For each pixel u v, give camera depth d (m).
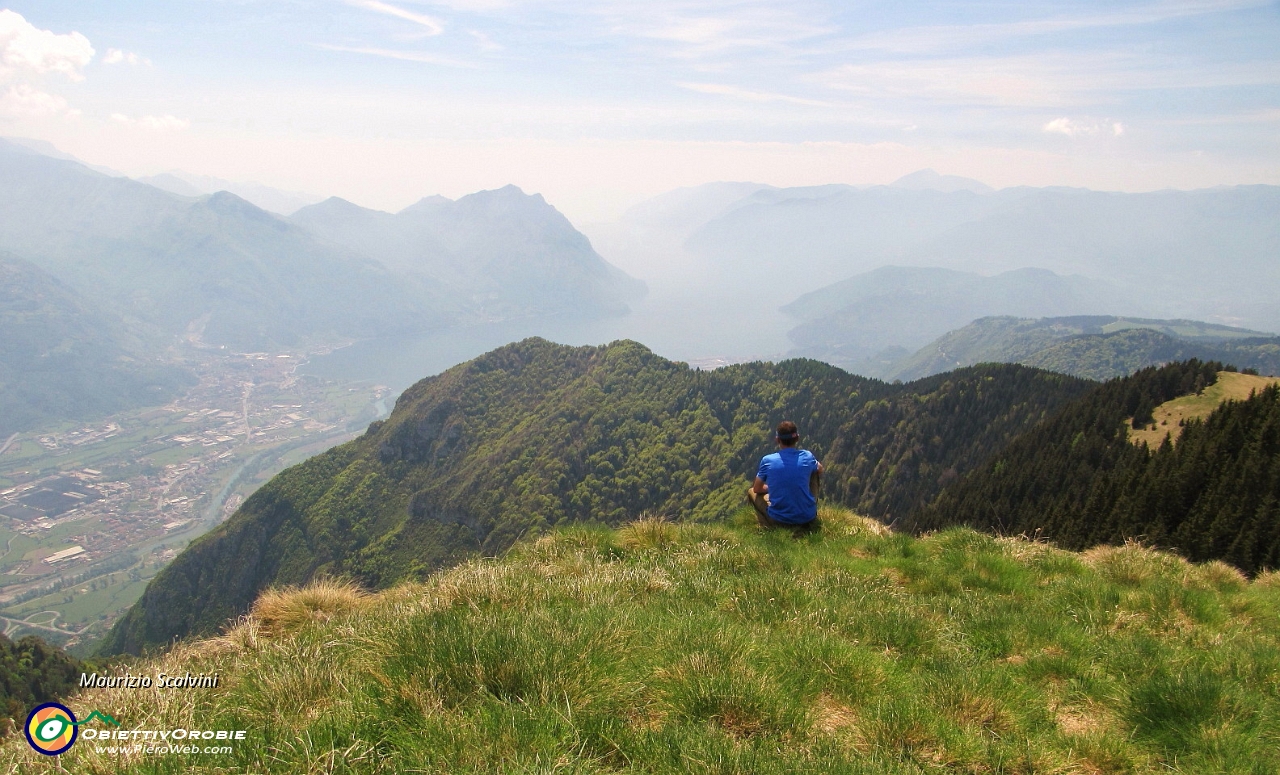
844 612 7.89
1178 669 6.93
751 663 5.87
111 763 4.37
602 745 4.47
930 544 12.42
